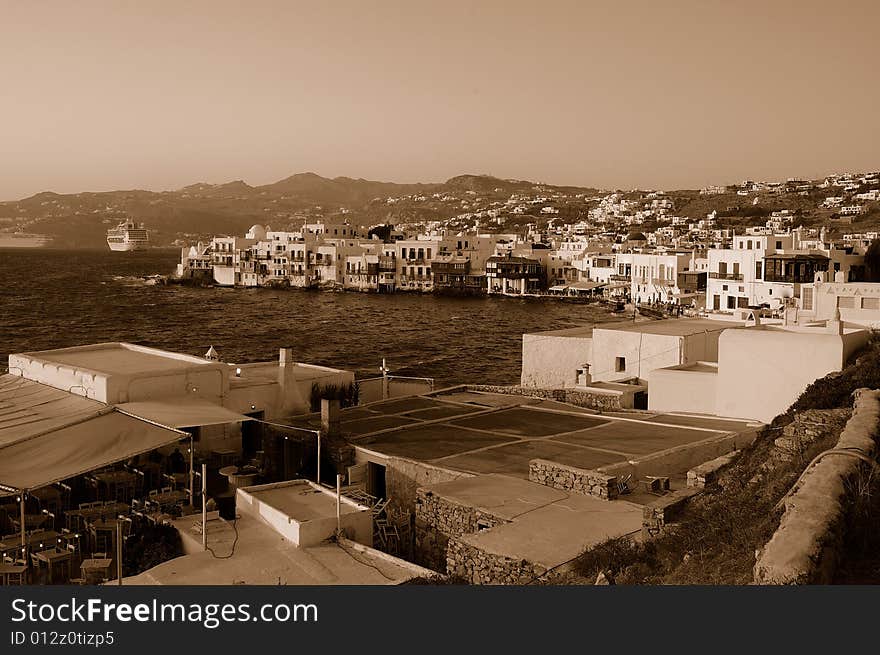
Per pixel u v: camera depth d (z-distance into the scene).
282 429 29.23
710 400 30.56
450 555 16.44
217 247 199.75
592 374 40.00
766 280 93.25
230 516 22.42
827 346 26.66
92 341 91.94
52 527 21.59
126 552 19.33
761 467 17.36
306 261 180.25
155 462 26.91
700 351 37.75
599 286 144.00
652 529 16.08
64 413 25.84
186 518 20.56
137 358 33.44
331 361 78.56
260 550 18.09
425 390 40.72
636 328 40.38
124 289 181.75
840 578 9.55
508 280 158.00
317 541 18.58
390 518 21.39
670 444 25.00
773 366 27.81
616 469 21.22
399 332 103.38
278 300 155.25
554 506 18.61
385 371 39.75
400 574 16.77
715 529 13.64
